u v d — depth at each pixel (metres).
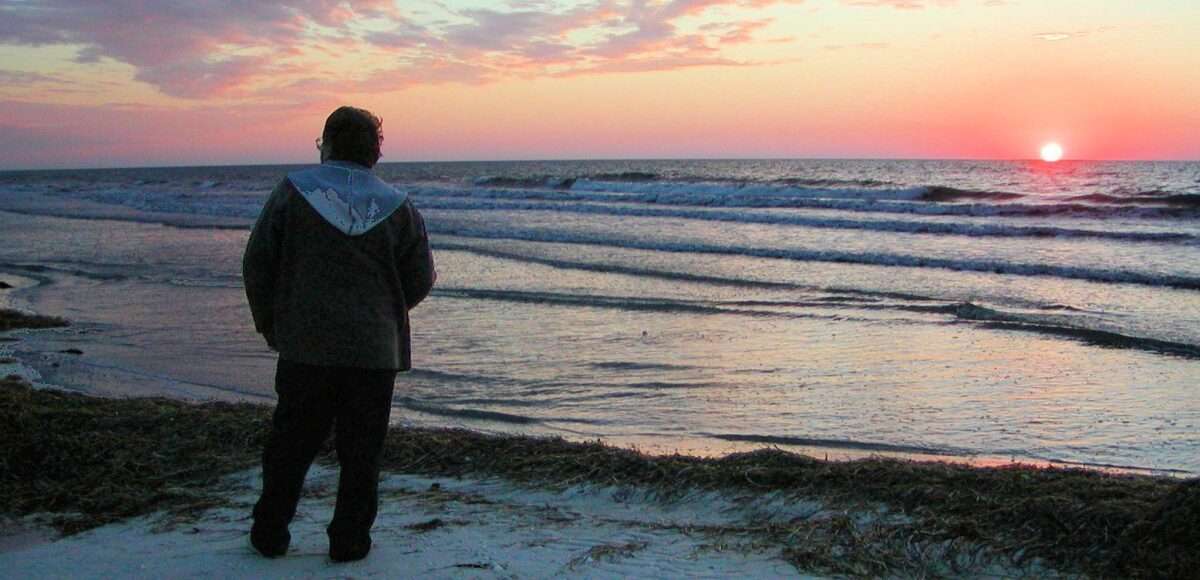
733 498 4.34
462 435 5.62
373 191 3.25
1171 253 18.16
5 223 32.75
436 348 10.25
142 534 3.84
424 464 5.06
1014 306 12.92
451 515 4.14
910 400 7.81
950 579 3.42
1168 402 7.68
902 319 11.94
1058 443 6.52
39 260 20.56
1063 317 11.88
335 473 4.84
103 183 77.88
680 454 5.60
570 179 48.28
